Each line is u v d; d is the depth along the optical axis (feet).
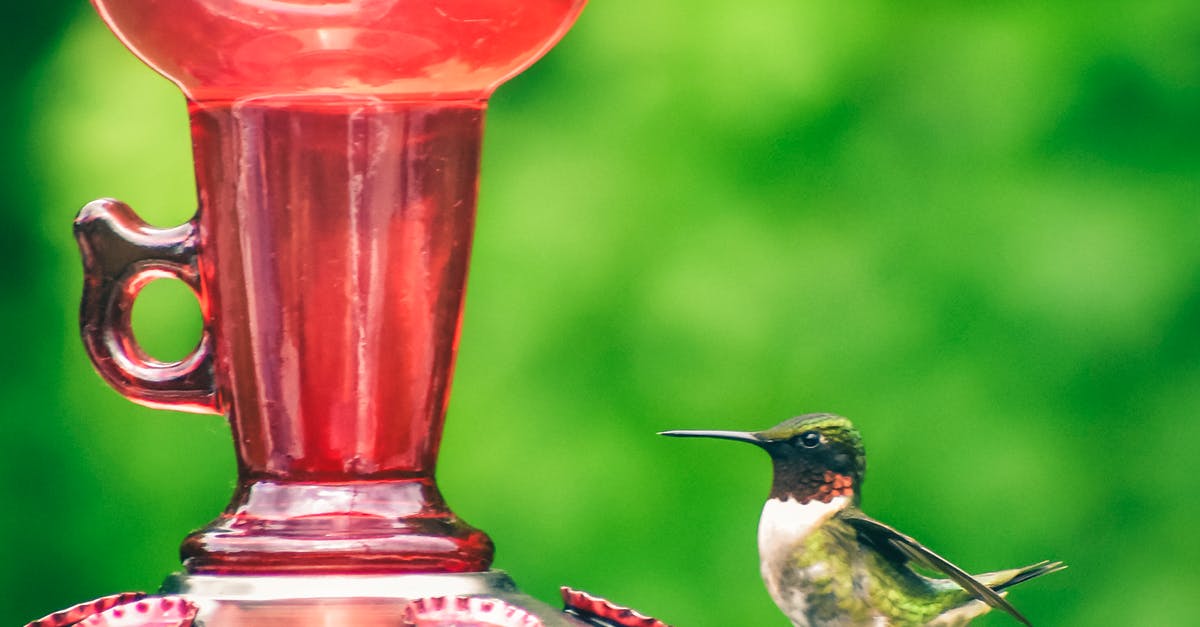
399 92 12.16
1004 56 39.37
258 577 11.14
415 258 12.23
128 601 11.55
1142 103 39.58
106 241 12.40
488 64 12.20
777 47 38.78
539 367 37.88
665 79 38.70
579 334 37.91
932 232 38.50
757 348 37.78
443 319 12.33
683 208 38.24
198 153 12.37
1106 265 38.73
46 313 41.34
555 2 12.50
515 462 37.70
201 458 40.01
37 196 40.83
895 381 38.01
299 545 11.26
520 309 38.04
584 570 37.42
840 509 20.74
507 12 12.11
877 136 38.75
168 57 12.10
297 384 12.08
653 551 37.45
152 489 40.22
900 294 38.29
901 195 38.55
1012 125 39.11
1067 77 39.42
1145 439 38.63
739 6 38.96
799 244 38.17
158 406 12.37
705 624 37.14
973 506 38.19
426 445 12.25
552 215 38.32
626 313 37.88
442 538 11.61
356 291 12.14
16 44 41.06
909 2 39.34
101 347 12.34
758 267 38.04
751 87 38.70
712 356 37.68
